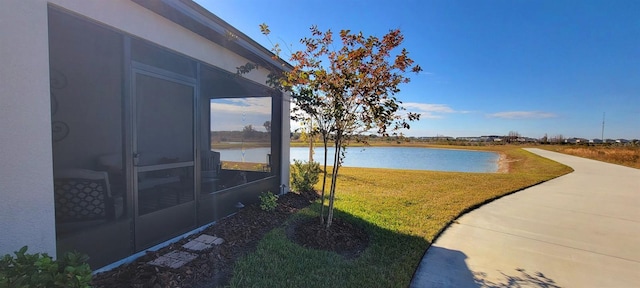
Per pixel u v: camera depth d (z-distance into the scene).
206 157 5.20
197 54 3.59
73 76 3.22
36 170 1.97
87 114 3.29
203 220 3.79
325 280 2.59
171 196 3.66
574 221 4.88
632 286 2.76
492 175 10.72
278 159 6.05
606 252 3.58
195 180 3.64
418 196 6.53
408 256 3.24
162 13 2.98
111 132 3.21
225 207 4.25
